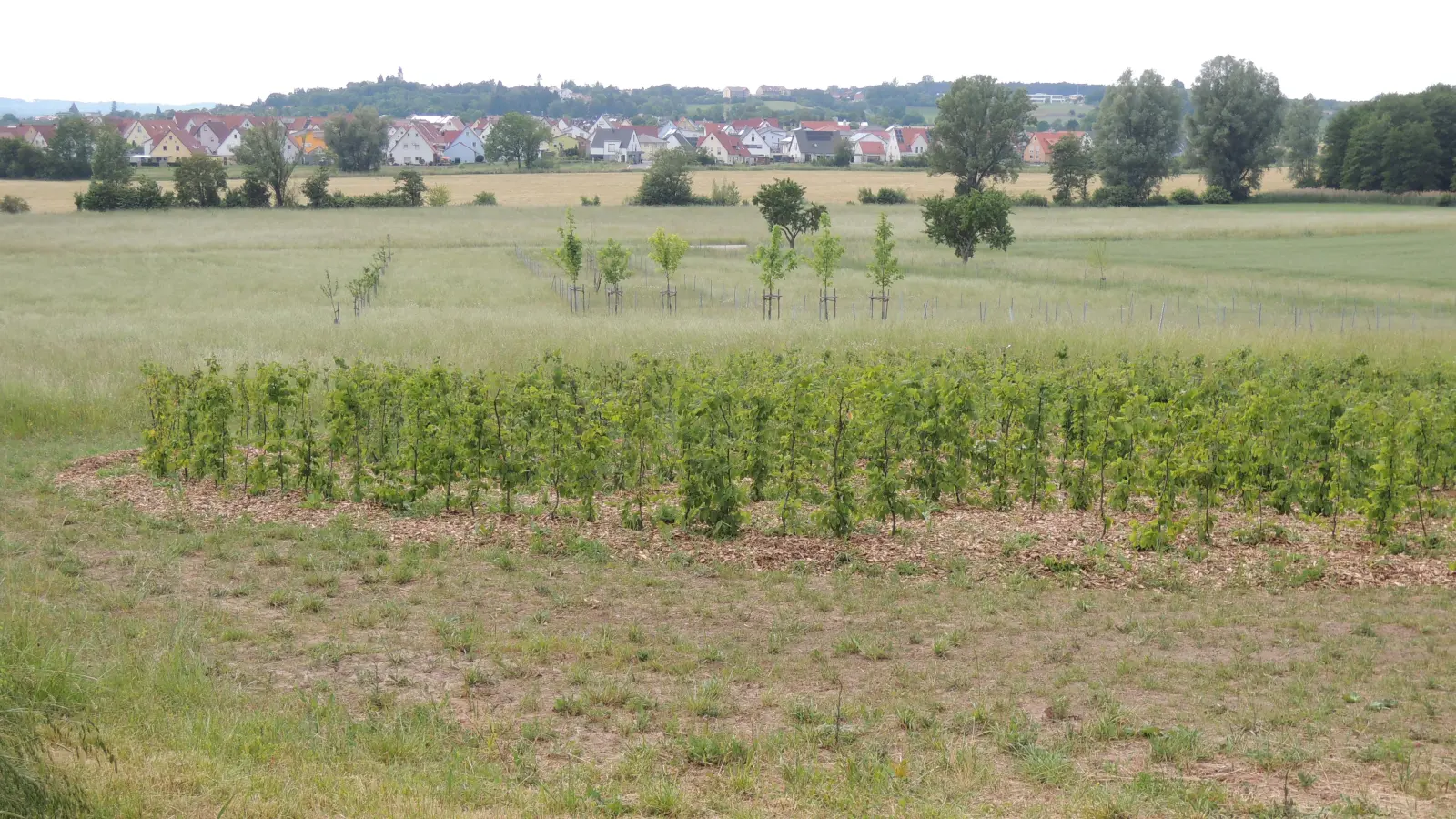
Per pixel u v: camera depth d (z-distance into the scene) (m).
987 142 108.56
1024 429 13.49
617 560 10.58
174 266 52.00
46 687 6.18
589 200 102.12
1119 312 37.75
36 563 9.80
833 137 180.88
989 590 9.80
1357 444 12.27
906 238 69.94
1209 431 11.84
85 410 18.05
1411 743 6.55
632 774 6.12
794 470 11.68
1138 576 10.20
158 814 5.21
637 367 18.48
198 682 7.09
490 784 5.87
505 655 8.05
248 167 95.56
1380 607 9.31
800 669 7.88
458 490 13.20
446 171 137.62
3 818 4.92
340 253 59.62
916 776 6.09
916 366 17.38
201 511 12.14
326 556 10.46
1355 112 106.88
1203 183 123.06
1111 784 5.97
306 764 5.96
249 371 21.03
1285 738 6.57
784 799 5.82
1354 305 41.38
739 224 80.25
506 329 27.83
